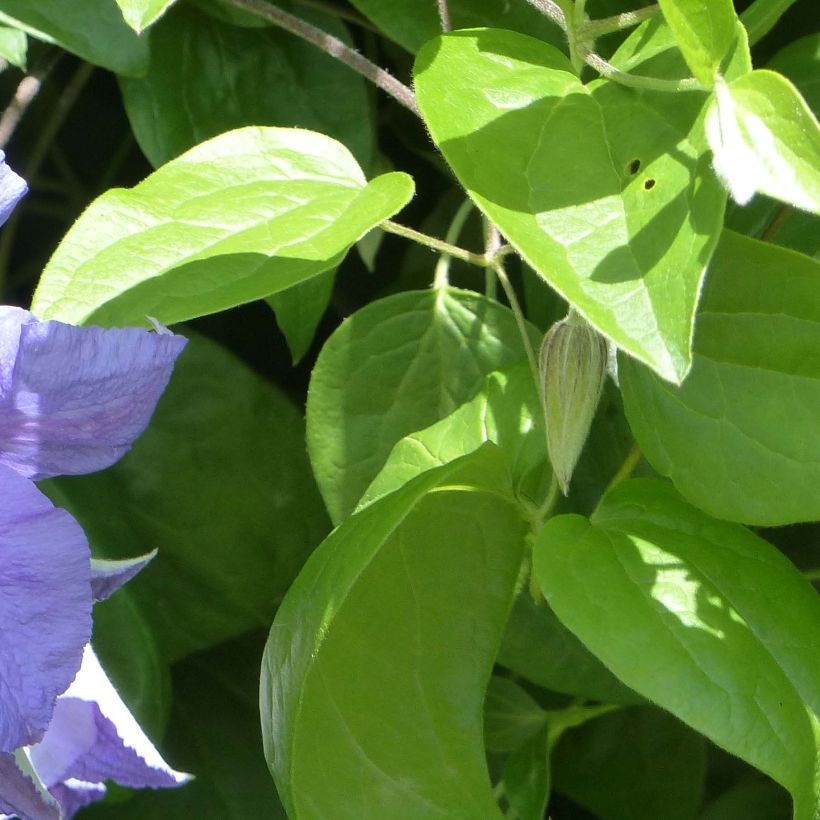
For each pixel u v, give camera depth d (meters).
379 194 0.63
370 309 0.67
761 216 0.67
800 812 0.59
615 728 0.76
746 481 0.61
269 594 0.73
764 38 0.71
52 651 0.56
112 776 0.61
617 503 0.63
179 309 0.61
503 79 0.61
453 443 0.64
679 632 0.60
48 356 0.56
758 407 0.61
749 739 0.59
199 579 0.73
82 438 0.57
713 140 0.57
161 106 0.70
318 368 0.66
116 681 0.70
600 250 0.57
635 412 0.62
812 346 0.61
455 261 0.75
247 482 0.72
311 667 0.62
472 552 0.64
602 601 0.60
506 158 0.59
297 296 0.69
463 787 0.63
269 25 0.71
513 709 0.73
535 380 0.64
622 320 0.56
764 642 0.60
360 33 0.73
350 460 0.66
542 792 0.71
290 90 0.71
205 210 0.63
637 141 0.59
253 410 0.72
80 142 0.77
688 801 0.75
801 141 0.56
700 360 0.62
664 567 0.61
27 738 0.56
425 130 0.74
